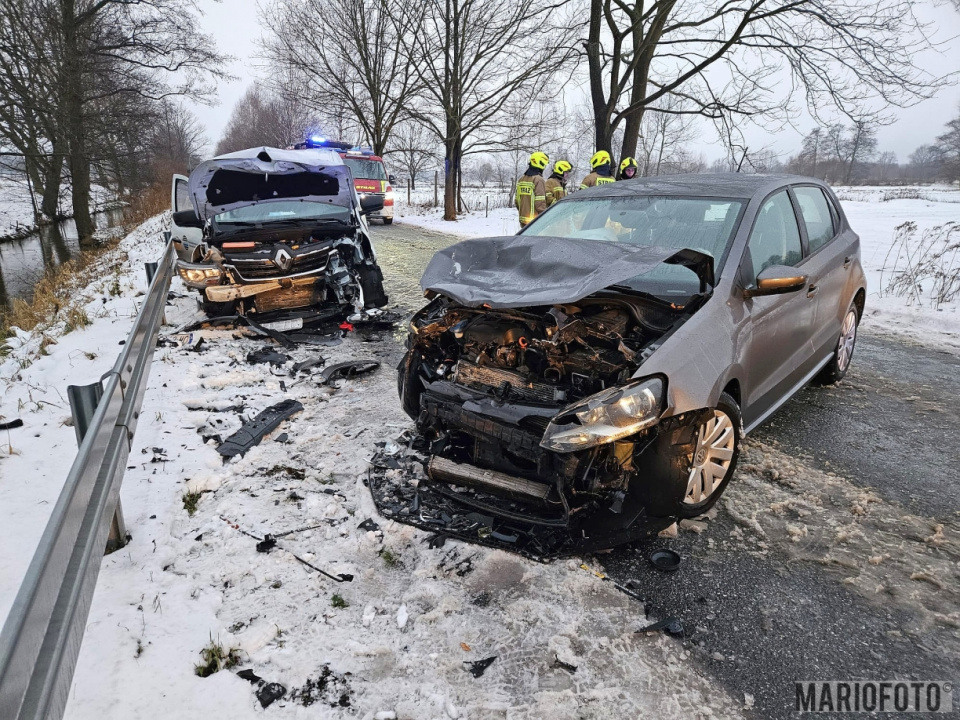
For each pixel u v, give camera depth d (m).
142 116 21.72
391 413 4.70
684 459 3.00
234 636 2.46
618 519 3.15
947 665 2.41
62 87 19.14
